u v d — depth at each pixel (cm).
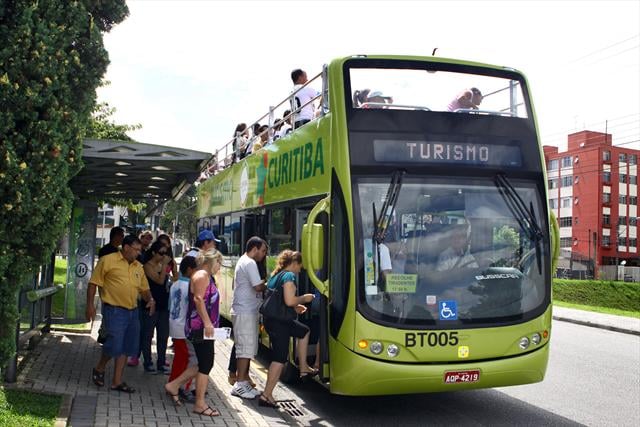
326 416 747
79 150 601
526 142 735
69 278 1172
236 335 789
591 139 8594
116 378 754
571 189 8738
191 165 1021
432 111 710
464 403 831
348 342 653
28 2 550
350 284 655
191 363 711
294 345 835
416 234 675
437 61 745
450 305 666
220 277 1372
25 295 848
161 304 888
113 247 802
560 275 8456
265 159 1027
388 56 728
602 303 4953
